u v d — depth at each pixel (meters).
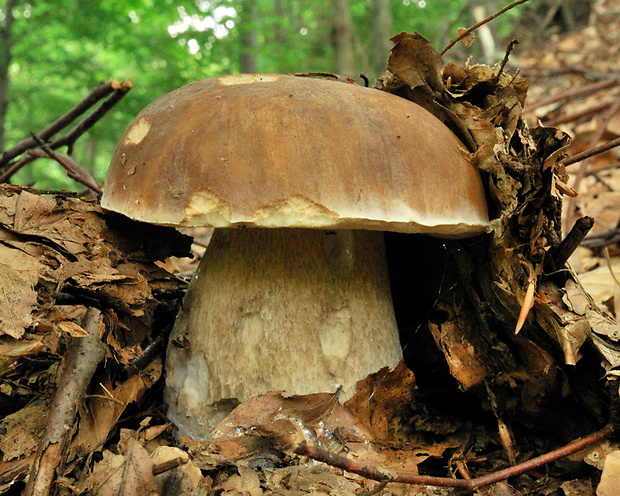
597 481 0.17
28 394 0.20
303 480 0.16
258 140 0.16
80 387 0.17
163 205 0.16
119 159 0.18
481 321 0.20
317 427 0.18
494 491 0.17
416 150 0.17
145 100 0.82
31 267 0.17
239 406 0.17
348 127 0.16
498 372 0.20
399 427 0.20
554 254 0.18
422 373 0.23
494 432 0.21
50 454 0.16
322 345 0.18
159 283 0.20
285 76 0.19
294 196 0.15
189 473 0.16
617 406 0.17
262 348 0.18
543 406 0.20
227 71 1.21
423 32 1.26
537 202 0.18
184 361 0.19
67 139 0.31
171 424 0.19
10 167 0.29
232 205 0.16
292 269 0.18
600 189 0.39
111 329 0.18
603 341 0.17
